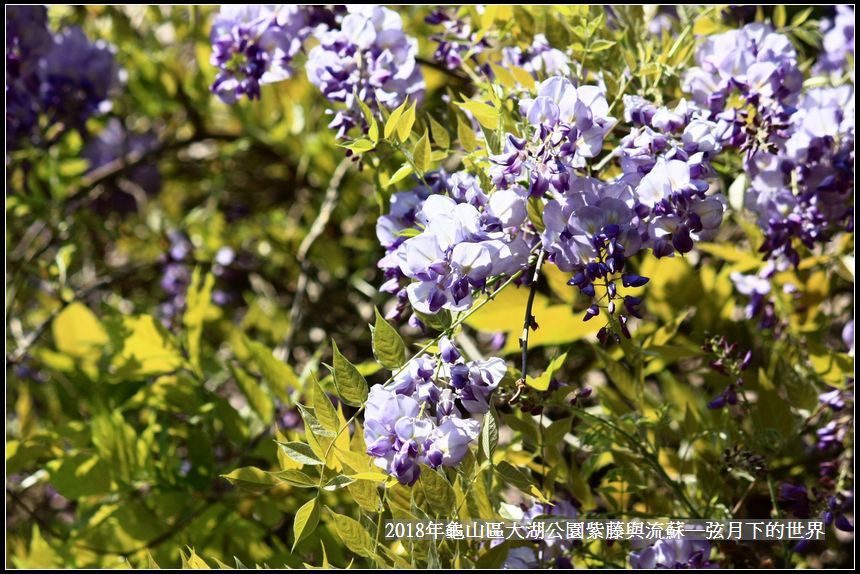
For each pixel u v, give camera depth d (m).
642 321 1.59
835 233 1.40
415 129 1.36
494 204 1.17
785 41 1.34
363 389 1.17
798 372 1.52
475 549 1.22
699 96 1.33
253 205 2.45
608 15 1.48
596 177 1.31
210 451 1.57
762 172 1.34
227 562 1.50
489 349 1.76
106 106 1.81
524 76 1.33
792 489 1.36
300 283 1.87
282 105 2.04
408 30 1.75
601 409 1.44
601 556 1.35
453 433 1.14
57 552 1.51
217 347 1.98
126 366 1.61
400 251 1.16
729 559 1.38
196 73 2.14
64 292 1.85
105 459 1.51
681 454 1.46
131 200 2.19
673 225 1.16
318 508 1.17
